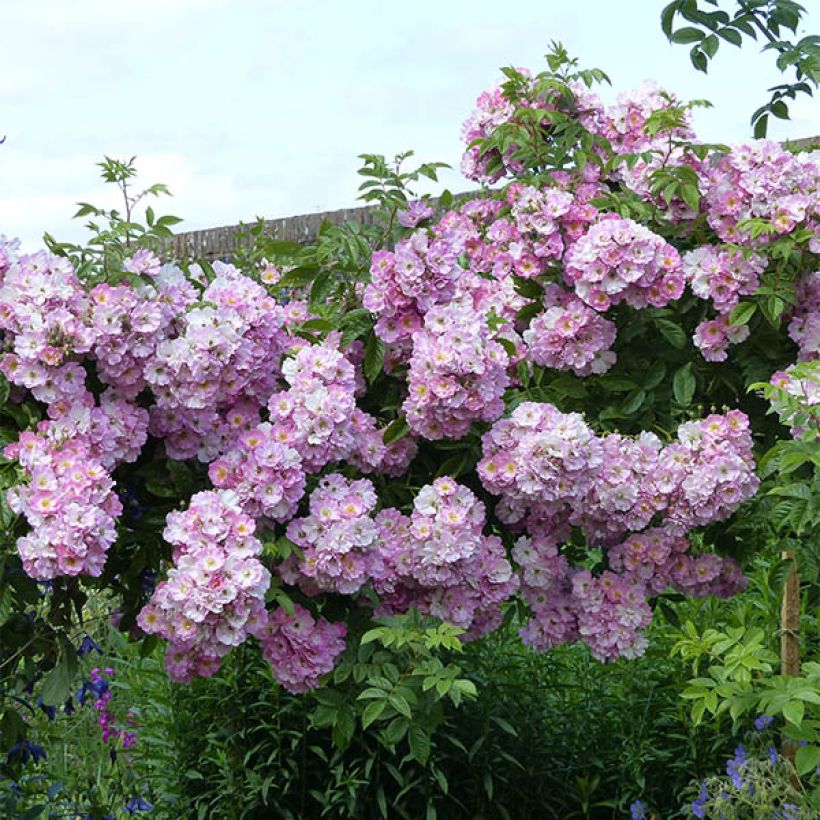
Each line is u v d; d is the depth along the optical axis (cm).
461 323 330
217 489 302
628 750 364
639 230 351
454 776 365
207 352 302
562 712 387
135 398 317
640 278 352
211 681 374
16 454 293
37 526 275
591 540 357
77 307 298
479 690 368
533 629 347
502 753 352
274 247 363
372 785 349
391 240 363
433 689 305
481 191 454
